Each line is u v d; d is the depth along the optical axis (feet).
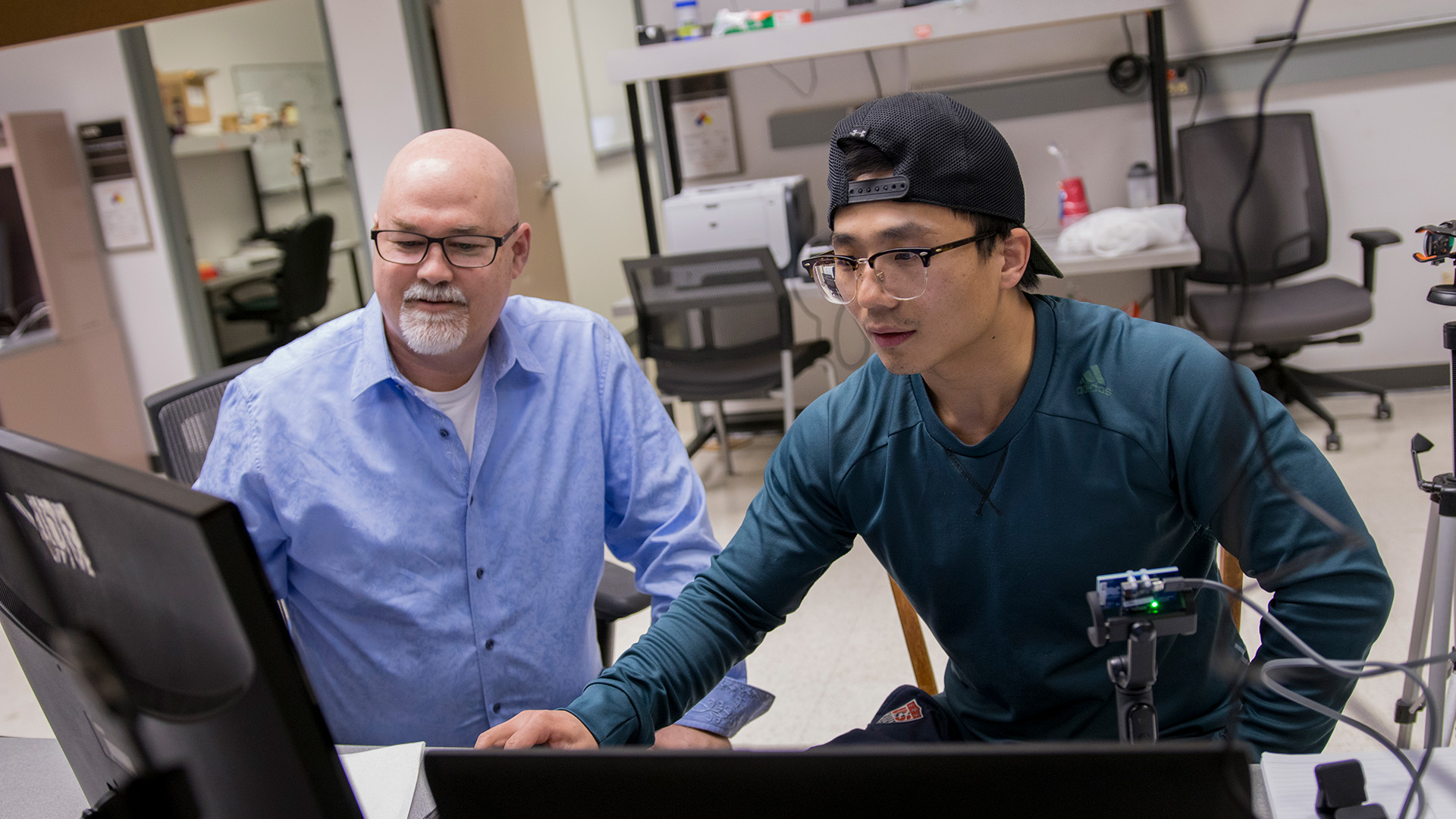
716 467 13.94
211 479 4.61
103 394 15.47
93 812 2.48
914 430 3.56
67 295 14.84
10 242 15.19
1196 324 11.62
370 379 4.52
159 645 2.06
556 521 4.89
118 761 2.43
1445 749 2.82
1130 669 2.45
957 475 3.50
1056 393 3.39
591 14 20.31
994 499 3.47
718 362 12.52
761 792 1.91
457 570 4.66
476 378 4.79
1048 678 3.60
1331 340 12.07
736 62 11.61
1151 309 13.14
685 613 3.86
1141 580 2.42
